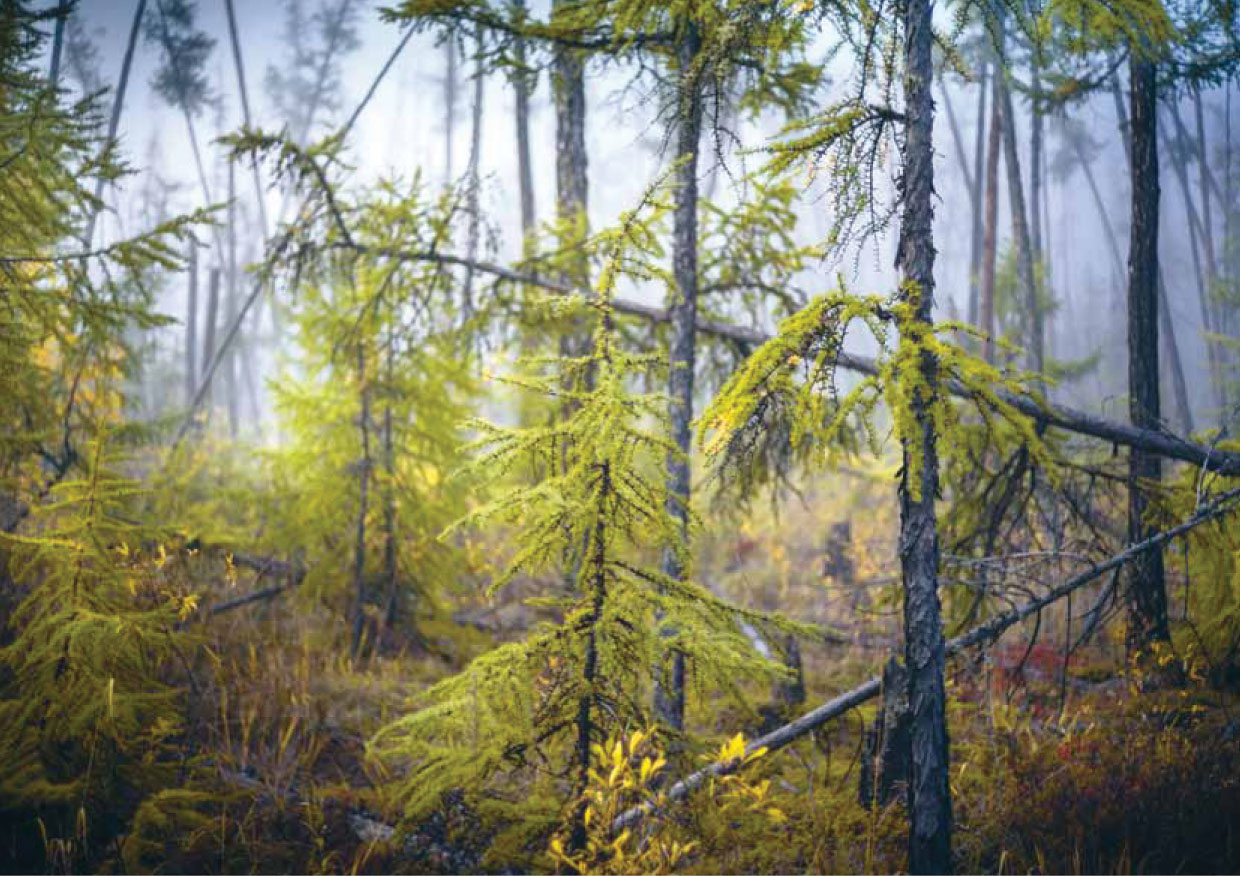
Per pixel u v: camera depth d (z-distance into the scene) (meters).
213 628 7.30
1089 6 4.51
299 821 4.83
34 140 5.05
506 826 4.52
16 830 4.21
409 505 8.70
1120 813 4.36
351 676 7.09
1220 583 5.80
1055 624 8.29
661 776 4.77
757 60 5.97
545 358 4.15
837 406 3.60
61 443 6.35
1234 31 6.56
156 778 4.64
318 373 8.76
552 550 3.97
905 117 3.87
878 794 4.86
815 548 13.59
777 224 6.93
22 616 5.04
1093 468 6.17
